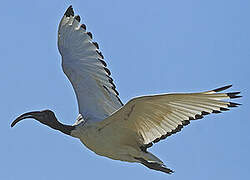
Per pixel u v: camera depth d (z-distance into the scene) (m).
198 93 10.67
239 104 10.63
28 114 13.57
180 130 11.35
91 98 13.56
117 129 12.28
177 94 10.80
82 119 13.16
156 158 12.57
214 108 10.81
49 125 13.44
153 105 11.29
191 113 11.06
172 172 12.52
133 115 11.71
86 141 12.91
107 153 12.72
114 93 13.86
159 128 11.69
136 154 12.45
